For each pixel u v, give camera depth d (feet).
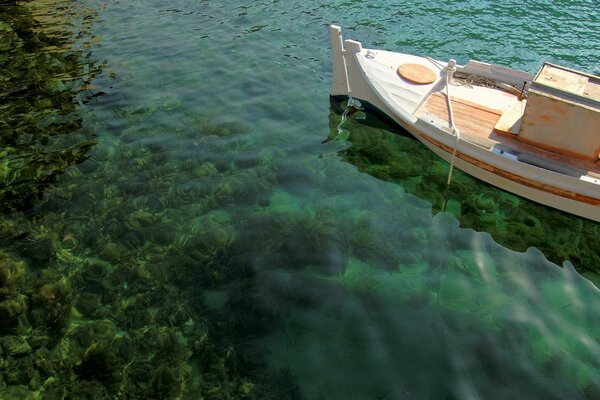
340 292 28.84
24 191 36.55
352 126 44.11
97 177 37.83
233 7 68.39
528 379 24.39
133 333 26.71
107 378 24.58
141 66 53.72
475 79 43.37
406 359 25.31
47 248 31.78
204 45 58.23
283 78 51.49
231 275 29.91
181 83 50.57
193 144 41.42
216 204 35.17
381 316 27.48
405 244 32.42
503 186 36.68
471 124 38.27
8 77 51.90
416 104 40.65
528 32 60.03
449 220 34.60
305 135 42.93
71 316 27.61
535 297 29.07
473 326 27.04
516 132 36.11
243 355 25.53
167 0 71.46
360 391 23.85
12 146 41.42
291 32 61.16
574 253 32.42
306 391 23.90
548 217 35.19
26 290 29.01
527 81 41.50
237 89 49.55
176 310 27.89
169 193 36.17
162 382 24.35
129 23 64.44
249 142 41.81
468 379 24.39
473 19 63.31
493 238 33.32
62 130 43.45
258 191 36.45
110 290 29.07
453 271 30.55
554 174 33.06
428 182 38.01
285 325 27.02
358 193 36.65
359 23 63.00
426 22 62.95
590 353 25.73
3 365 25.22
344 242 32.27
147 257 31.14
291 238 32.45
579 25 61.11
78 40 59.82
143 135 42.65
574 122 32.48
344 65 44.80
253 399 23.59
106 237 32.55
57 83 50.75
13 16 66.13
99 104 47.19
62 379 24.61
